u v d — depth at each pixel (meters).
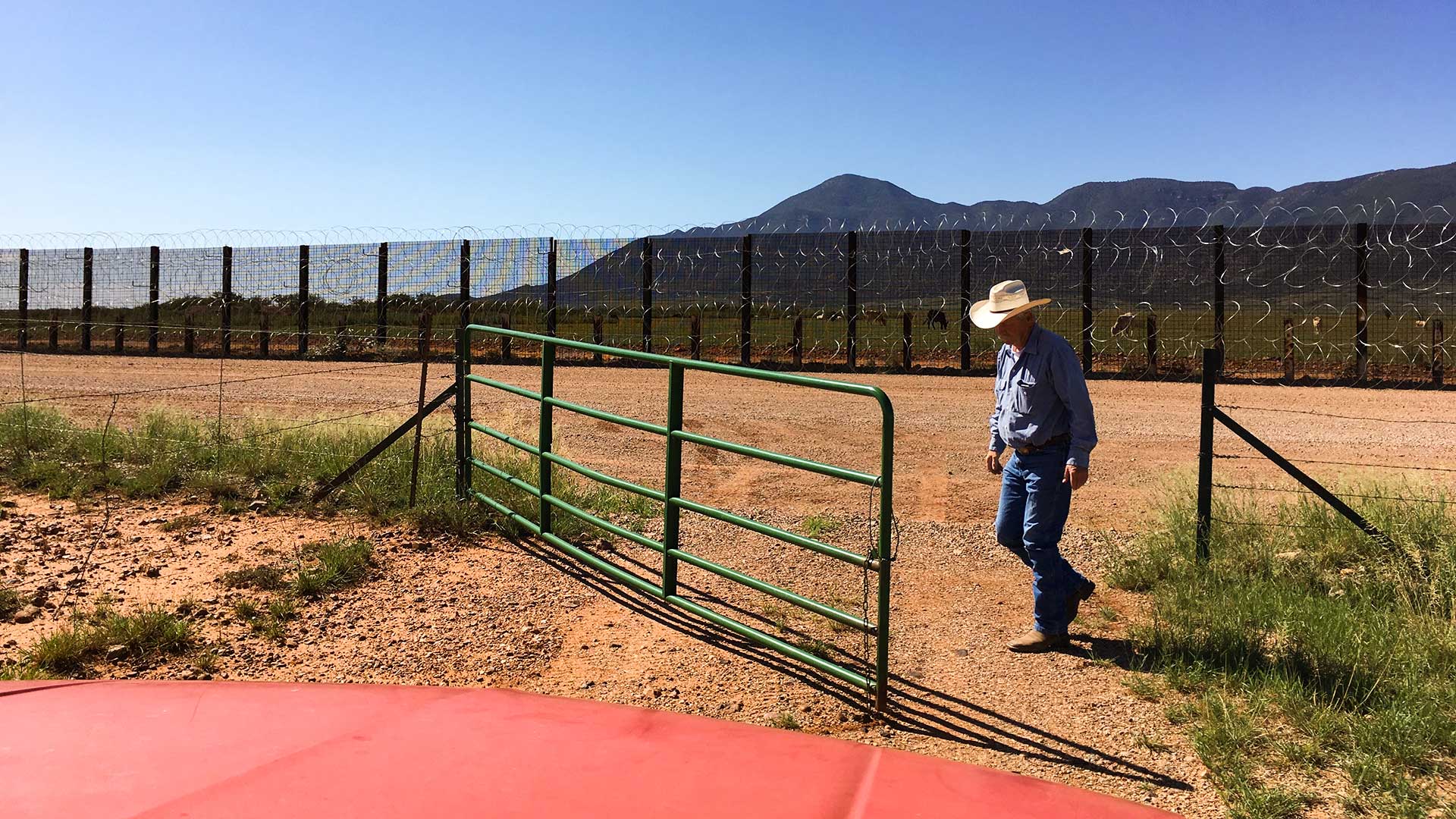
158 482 8.88
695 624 5.75
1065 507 5.21
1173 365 18.89
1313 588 6.12
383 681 4.83
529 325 22.75
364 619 5.72
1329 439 12.05
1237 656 4.93
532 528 7.28
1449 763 3.90
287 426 10.77
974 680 4.91
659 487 9.55
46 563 6.57
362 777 1.32
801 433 12.88
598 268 22.31
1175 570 6.49
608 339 22.19
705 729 1.62
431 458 9.02
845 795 1.36
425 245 23.38
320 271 24.05
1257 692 4.49
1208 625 5.38
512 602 6.08
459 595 6.17
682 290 21.70
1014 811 1.37
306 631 5.48
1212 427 6.67
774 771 1.43
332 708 1.60
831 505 8.94
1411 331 17.89
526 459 9.40
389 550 7.11
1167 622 5.58
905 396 16.55
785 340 21.16
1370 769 3.76
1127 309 19.48
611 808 1.27
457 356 8.12
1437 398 15.77
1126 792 3.74
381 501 8.24
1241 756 3.97
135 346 25.28
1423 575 6.03
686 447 11.84
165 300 25.30
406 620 5.72
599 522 6.41
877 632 4.44
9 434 10.59
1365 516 7.03
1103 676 4.95
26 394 15.47
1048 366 5.07
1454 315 17.59
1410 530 6.72
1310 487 6.54
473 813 1.22
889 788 1.40
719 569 5.37
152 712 1.54
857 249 20.84
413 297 23.50
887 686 4.76
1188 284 19.09
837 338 20.91
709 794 1.33
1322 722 4.16
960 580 6.71
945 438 12.53
